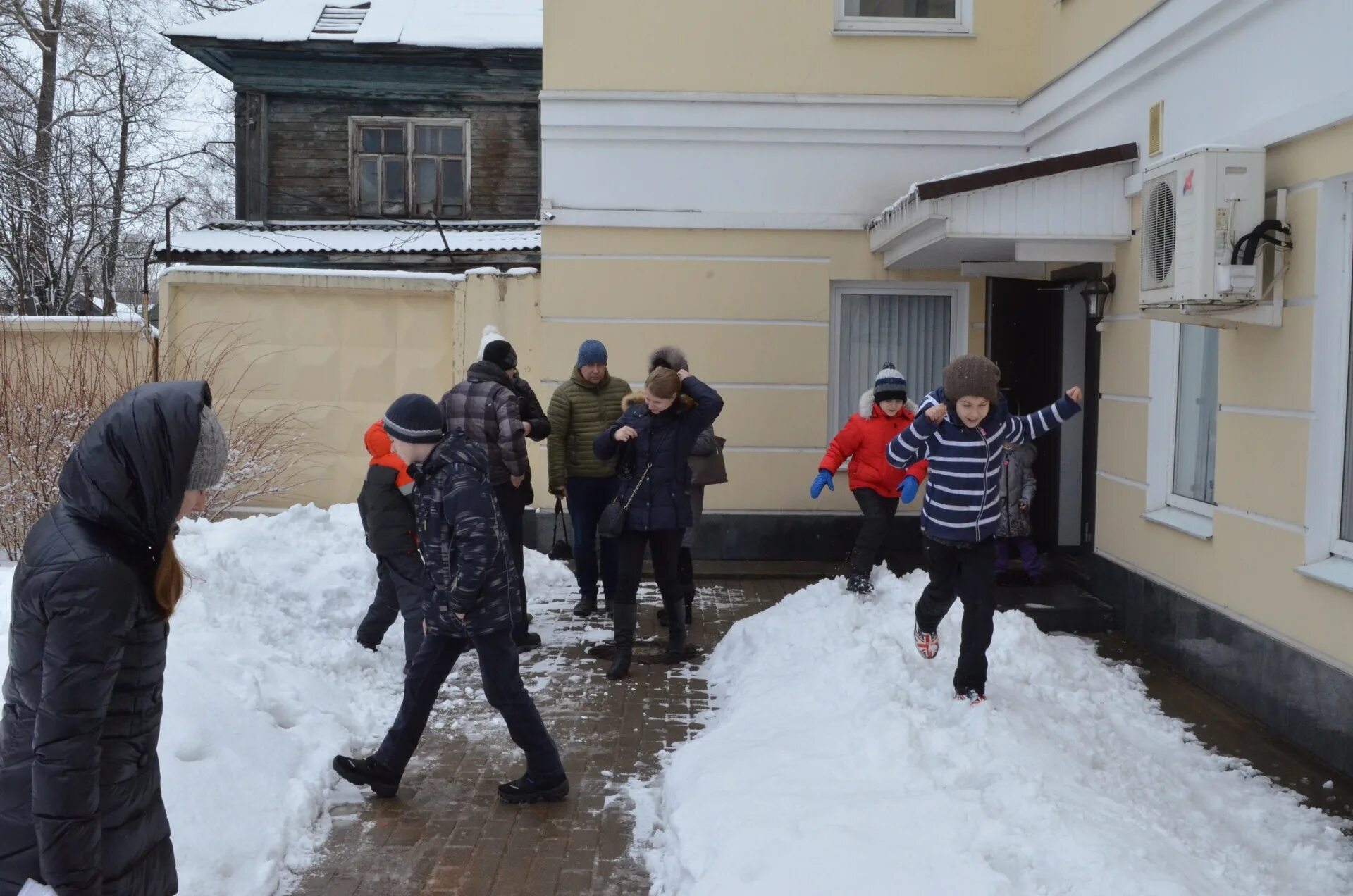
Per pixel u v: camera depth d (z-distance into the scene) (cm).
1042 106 930
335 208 1623
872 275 995
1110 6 784
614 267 995
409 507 627
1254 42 605
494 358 733
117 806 264
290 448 1022
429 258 1443
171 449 257
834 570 976
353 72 1606
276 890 414
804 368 999
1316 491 547
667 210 991
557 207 991
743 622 734
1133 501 758
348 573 773
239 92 1599
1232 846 433
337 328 1023
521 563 734
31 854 255
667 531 692
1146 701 621
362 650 661
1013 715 520
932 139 986
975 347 1000
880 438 779
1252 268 558
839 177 989
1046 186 765
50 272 1833
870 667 576
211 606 623
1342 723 518
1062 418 529
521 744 491
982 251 878
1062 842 383
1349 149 517
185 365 997
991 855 381
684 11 981
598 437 686
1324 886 409
